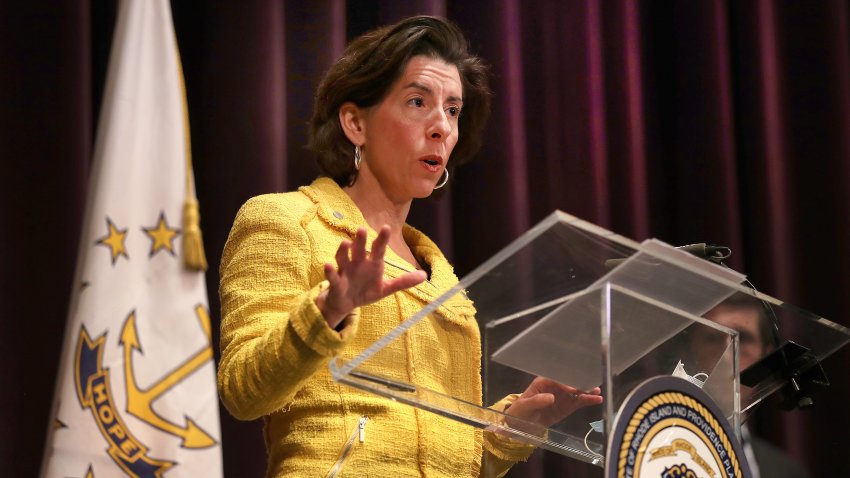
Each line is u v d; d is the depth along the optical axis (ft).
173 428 16.71
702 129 43.19
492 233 38.75
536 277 17.40
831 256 42.96
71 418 16.51
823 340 21.85
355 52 24.47
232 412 19.79
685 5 43.96
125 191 17.35
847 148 43.42
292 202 22.22
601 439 20.77
